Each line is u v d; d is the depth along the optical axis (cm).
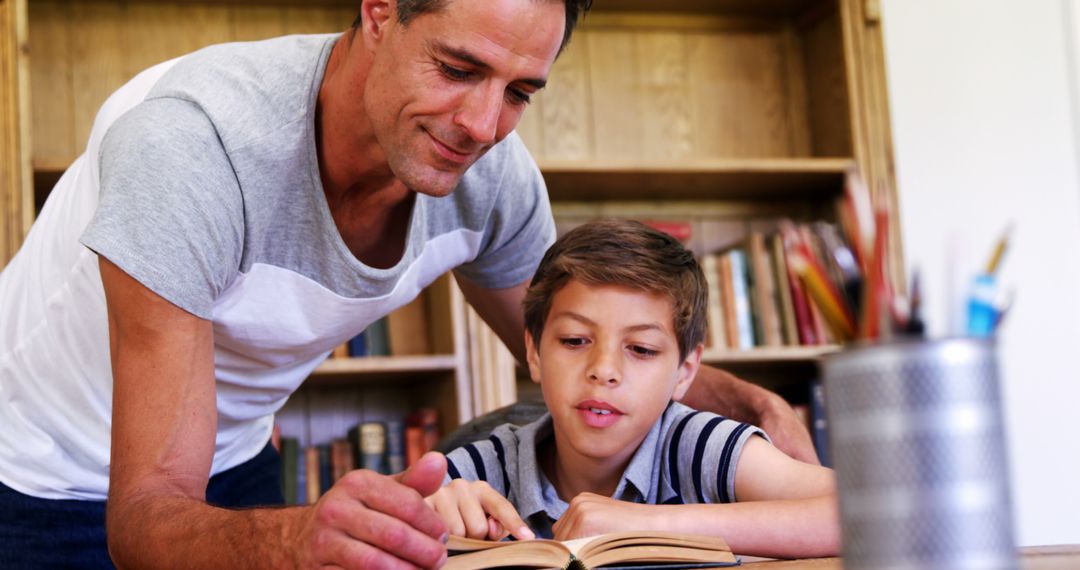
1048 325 280
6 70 221
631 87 286
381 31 103
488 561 88
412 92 100
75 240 117
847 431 49
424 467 74
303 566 74
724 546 95
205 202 100
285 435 266
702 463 127
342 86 110
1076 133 285
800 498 117
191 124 102
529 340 143
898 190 277
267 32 268
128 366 95
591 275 129
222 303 115
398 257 126
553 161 253
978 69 284
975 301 50
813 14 286
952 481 47
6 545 130
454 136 101
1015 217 281
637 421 129
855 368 49
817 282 52
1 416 130
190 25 264
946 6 285
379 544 72
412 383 277
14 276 130
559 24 98
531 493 133
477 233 137
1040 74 286
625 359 129
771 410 144
